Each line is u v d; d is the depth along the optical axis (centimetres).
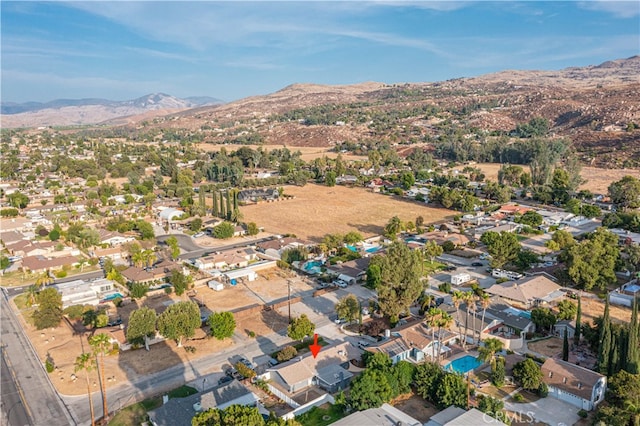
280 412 6812
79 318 10169
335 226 18350
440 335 8669
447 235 15938
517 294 10544
